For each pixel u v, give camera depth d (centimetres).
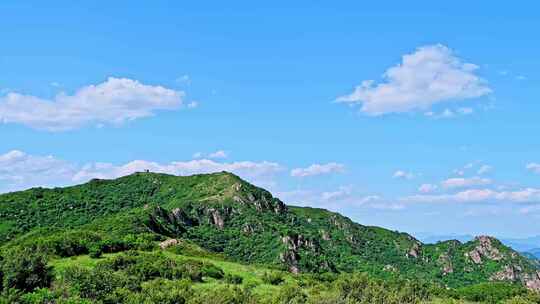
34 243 14788
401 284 15525
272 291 13138
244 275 14675
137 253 14662
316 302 12194
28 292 10306
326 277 16200
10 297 9550
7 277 10619
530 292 18138
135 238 17100
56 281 11056
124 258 13462
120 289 10625
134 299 10256
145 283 12069
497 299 17038
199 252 17412
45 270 11294
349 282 14388
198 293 11438
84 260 13900
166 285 11781
